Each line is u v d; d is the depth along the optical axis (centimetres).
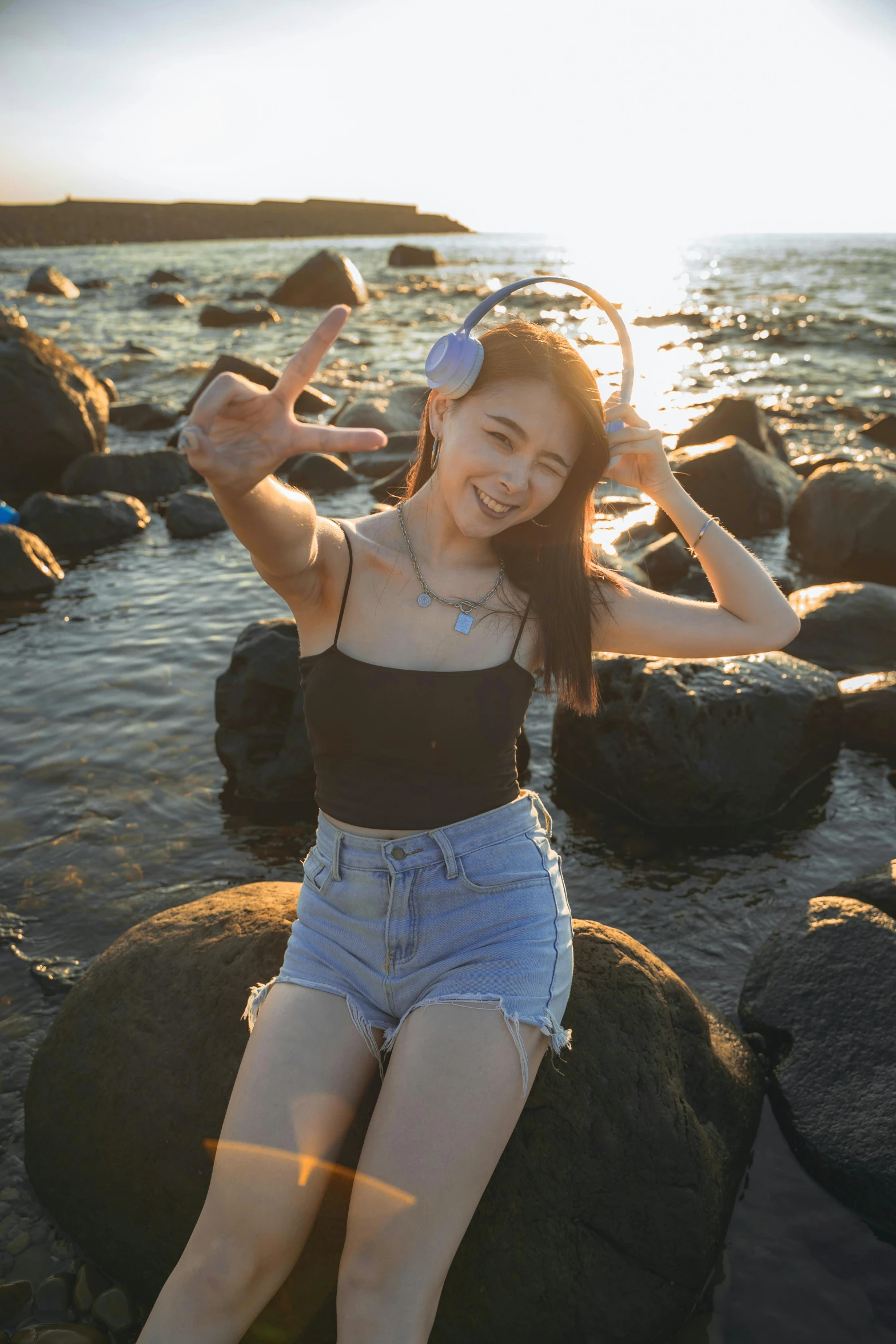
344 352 1817
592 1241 204
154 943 245
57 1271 215
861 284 3772
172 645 571
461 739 191
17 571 667
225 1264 161
